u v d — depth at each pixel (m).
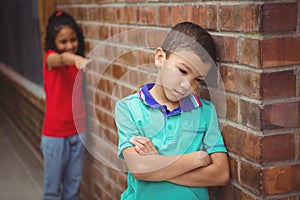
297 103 1.27
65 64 2.31
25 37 4.69
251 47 1.24
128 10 1.97
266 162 1.27
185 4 1.52
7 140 4.72
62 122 2.50
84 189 2.90
